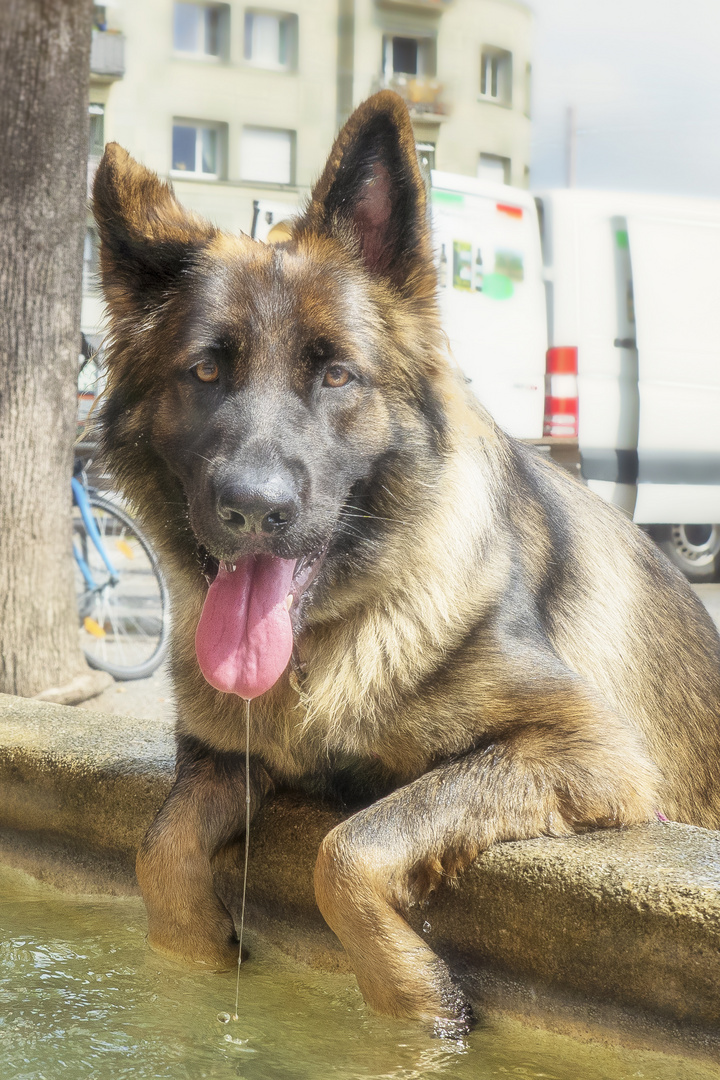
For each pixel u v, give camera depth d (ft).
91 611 28.14
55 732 12.80
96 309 11.18
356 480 9.92
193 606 10.59
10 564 19.47
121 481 10.87
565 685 9.77
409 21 163.32
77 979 9.30
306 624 10.04
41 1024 8.39
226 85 153.07
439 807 8.80
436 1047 8.07
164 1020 8.50
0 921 10.76
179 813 10.00
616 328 34.50
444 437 10.53
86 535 28.40
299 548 9.30
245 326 9.65
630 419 34.71
